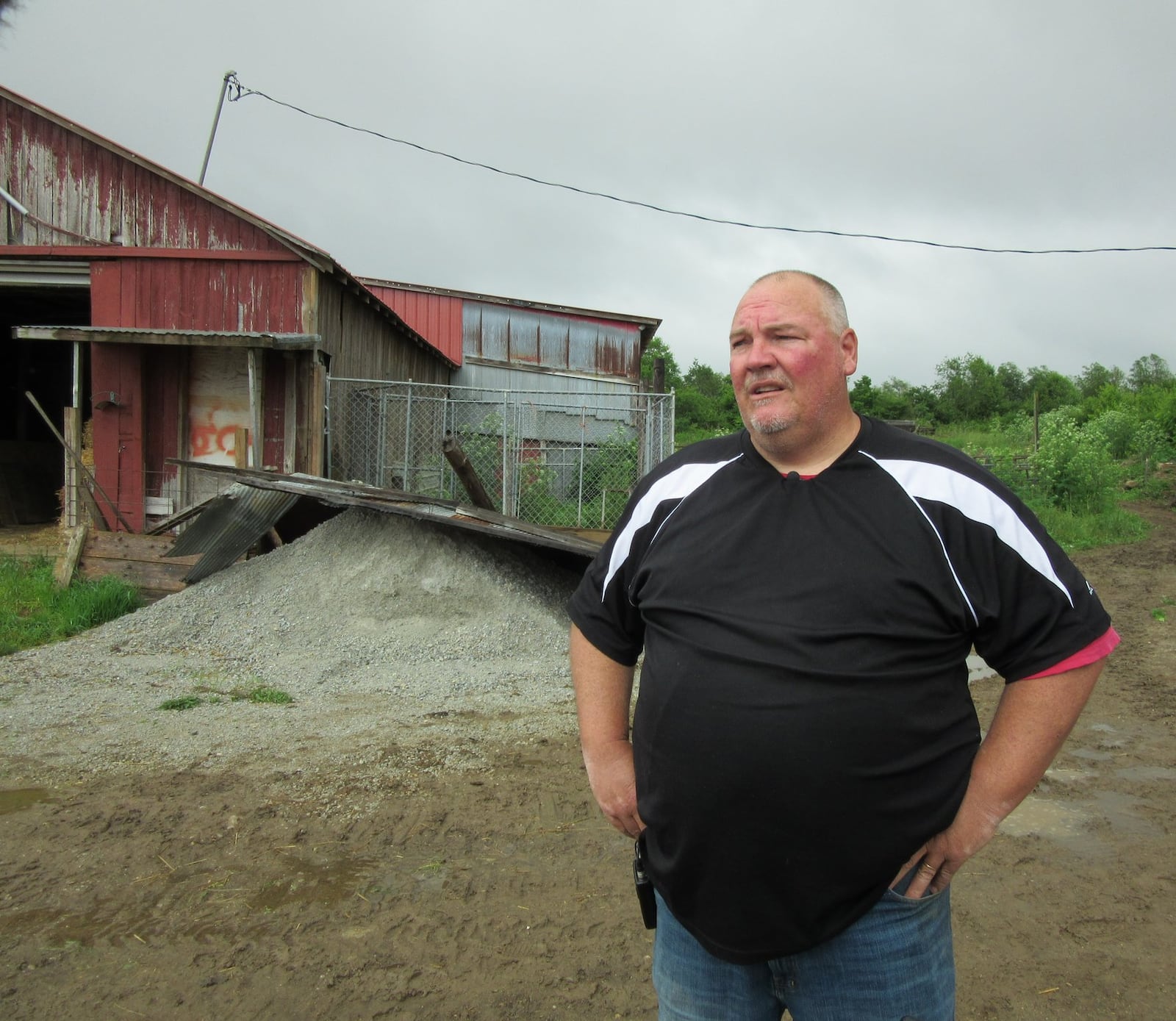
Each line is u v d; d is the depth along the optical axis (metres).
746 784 1.57
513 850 3.84
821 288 1.78
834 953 1.64
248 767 4.75
